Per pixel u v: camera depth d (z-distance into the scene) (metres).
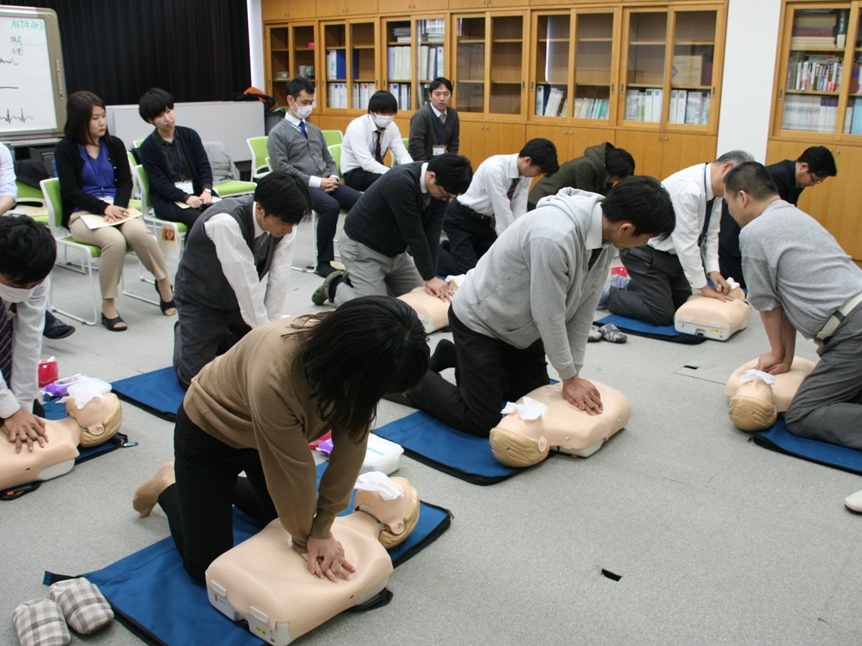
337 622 1.82
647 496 2.41
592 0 5.87
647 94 5.88
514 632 1.80
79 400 2.58
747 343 3.84
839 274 2.66
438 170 3.29
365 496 2.03
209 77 7.91
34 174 4.72
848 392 2.69
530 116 6.44
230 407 1.56
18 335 2.29
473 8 6.50
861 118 5.08
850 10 4.93
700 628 1.82
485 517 2.28
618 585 1.97
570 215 2.32
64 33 6.80
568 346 2.51
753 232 2.78
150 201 4.50
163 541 2.09
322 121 7.88
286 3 7.78
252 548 1.78
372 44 7.33
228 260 2.71
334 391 1.27
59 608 1.78
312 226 6.47
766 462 2.64
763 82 5.33
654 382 3.35
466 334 2.63
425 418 2.91
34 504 2.32
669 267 3.96
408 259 3.98
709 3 5.41
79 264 5.12
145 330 3.92
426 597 1.92
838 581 2.00
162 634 1.73
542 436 2.52
